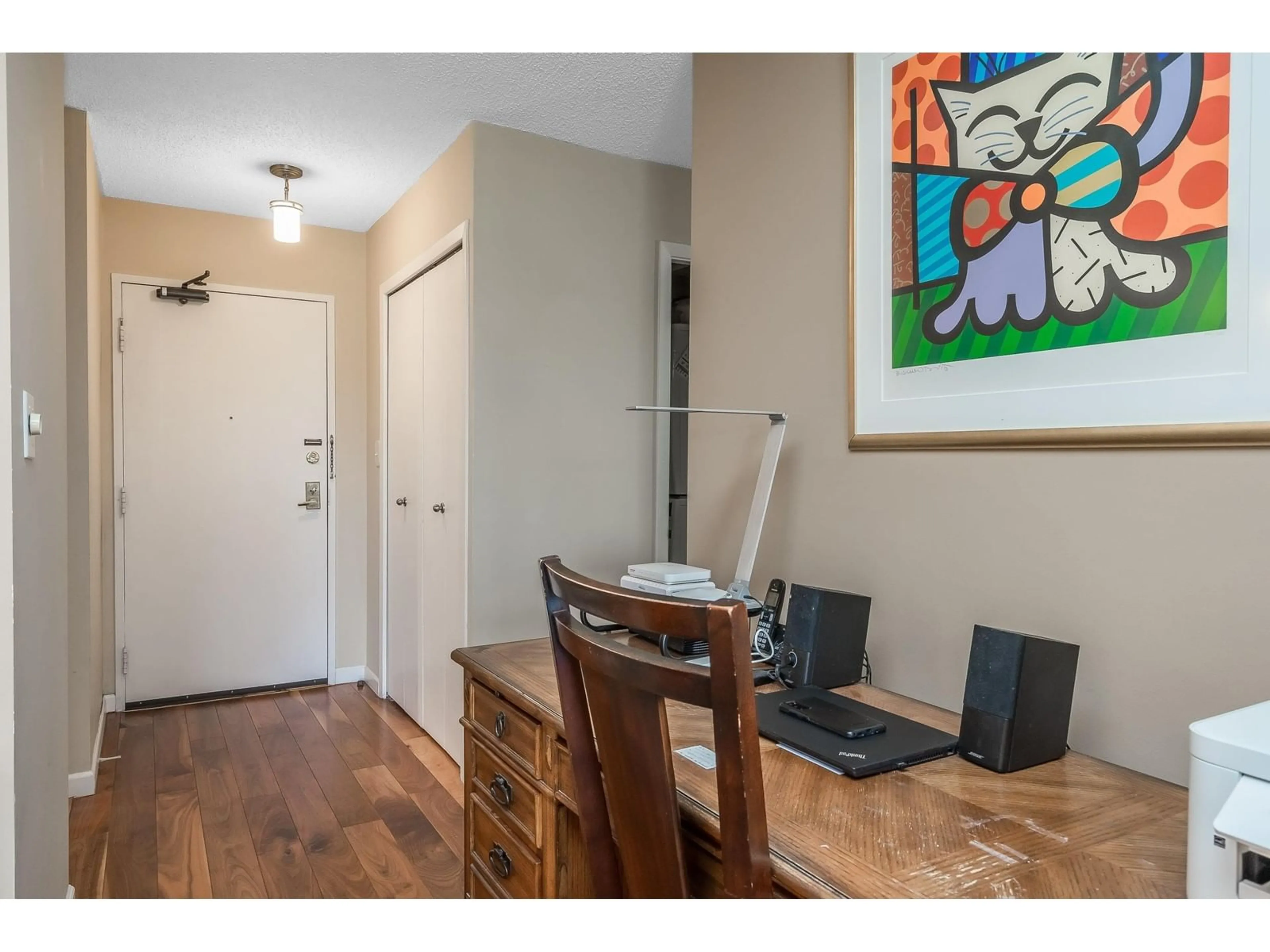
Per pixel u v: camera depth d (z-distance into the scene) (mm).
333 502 3945
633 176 3039
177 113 2611
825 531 1684
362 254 4023
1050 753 1147
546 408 2846
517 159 2766
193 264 3619
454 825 2422
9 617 1146
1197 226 1039
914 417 1469
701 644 1736
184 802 2572
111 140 2824
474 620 2713
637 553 3057
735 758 802
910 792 1039
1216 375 1021
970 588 1373
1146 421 1101
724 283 1990
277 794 2639
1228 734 719
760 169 1868
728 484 1979
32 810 1379
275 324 3801
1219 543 1030
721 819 828
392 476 3668
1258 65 973
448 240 2867
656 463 3094
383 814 2496
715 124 2023
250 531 3758
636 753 934
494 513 2742
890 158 1510
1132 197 1113
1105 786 1060
